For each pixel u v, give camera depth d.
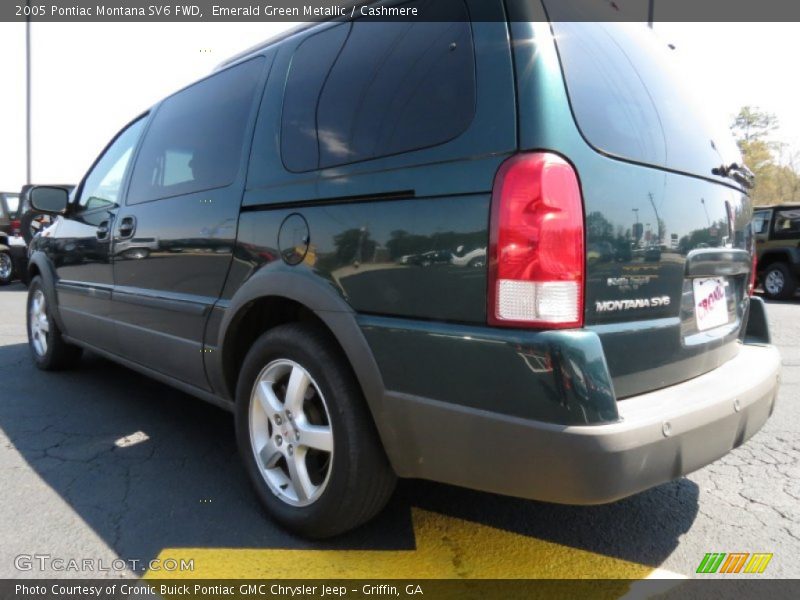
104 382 4.47
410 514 2.54
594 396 1.64
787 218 11.95
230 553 2.23
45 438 3.34
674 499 2.71
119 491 2.71
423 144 1.92
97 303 3.78
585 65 1.91
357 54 2.26
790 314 9.42
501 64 1.78
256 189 2.51
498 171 1.72
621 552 2.28
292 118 2.45
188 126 3.14
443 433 1.85
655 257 1.96
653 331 1.95
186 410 3.86
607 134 1.87
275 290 2.31
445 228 1.82
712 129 2.51
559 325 1.67
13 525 2.41
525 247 1.66
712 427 1.93
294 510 2.32
